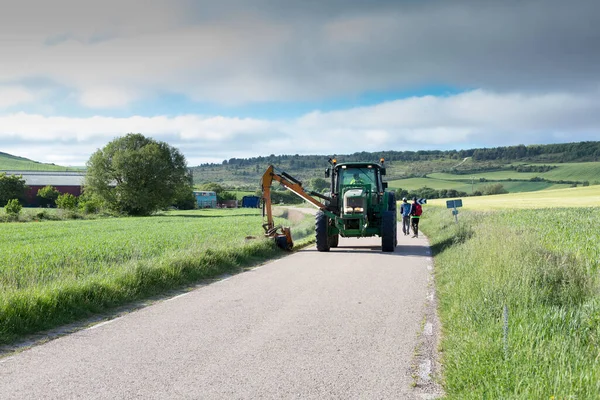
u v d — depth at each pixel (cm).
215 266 1382
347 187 1992
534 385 453
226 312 879
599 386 443
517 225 2378
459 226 2516
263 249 1783
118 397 498
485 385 481
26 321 759
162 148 8575
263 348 662
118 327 781
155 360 614
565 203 6328
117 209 8238
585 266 1035
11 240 2683
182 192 8725
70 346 678
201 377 555
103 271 1224
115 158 7988
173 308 920
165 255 1430
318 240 1953
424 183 15950
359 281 1211
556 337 574
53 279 1131
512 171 17825
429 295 1028
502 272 917
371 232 1988
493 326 647
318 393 511
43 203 11175
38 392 511
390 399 498
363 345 676
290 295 1033
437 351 652
